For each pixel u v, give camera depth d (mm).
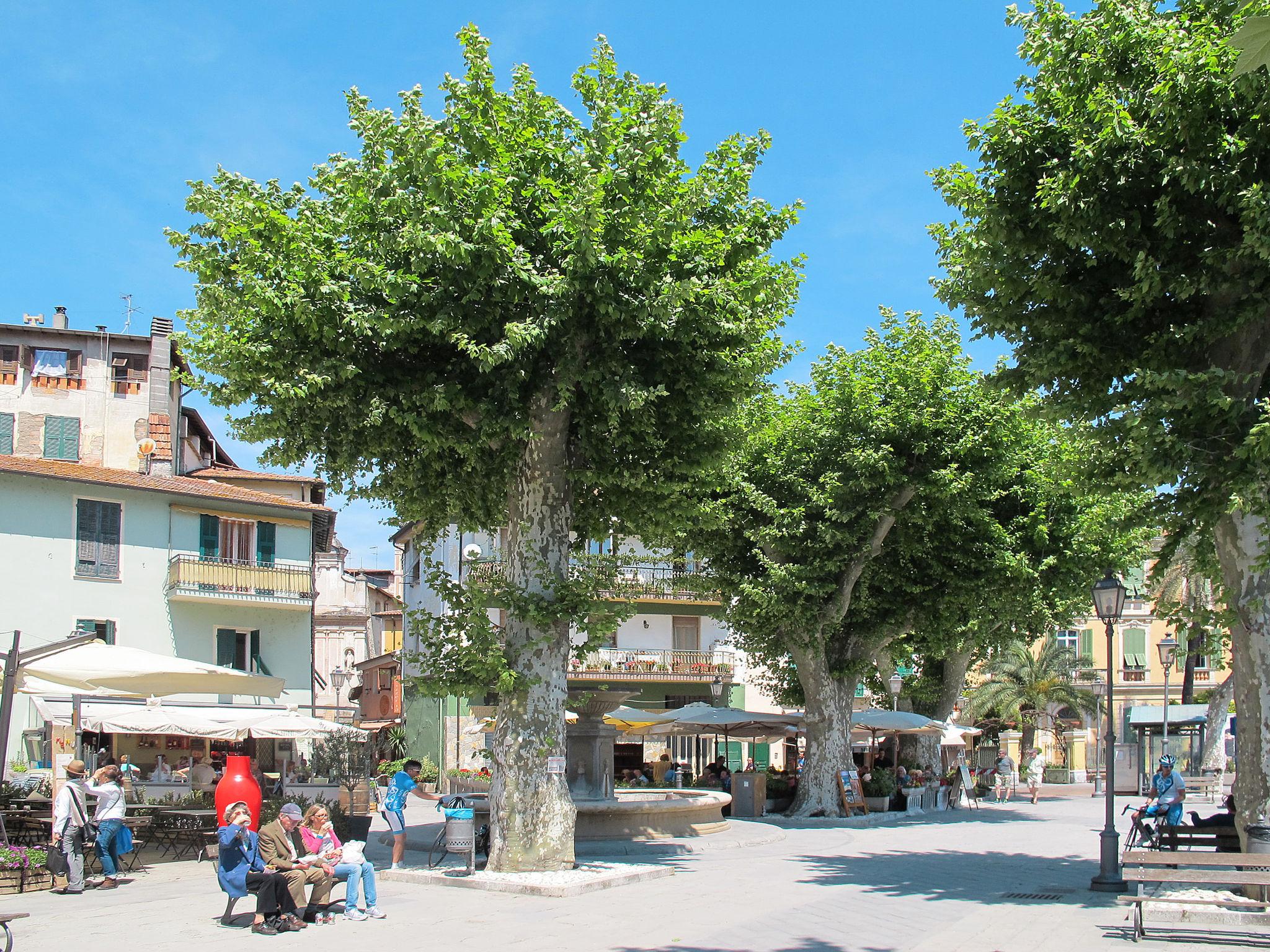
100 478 34000
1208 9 13555
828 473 27453
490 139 15234
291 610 37906
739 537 29969
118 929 11852
